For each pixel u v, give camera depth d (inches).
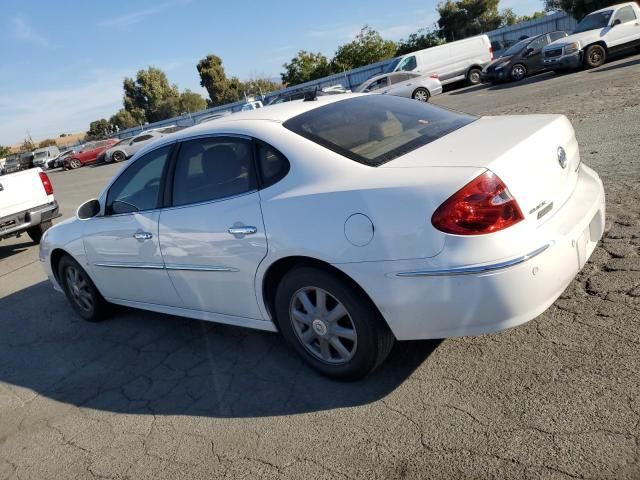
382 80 874.8
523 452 90.0
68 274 193.6
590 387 100.7
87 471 112.4
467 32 2000.5
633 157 233.5
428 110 143.7
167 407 129.2
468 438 96.3
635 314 118.7
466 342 125.0
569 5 1159.6
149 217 149.0
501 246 94.3
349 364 117.2
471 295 96.3
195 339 162.1
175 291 149.6
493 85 850.1
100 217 169.3
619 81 461.1
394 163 108.5
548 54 669.9
